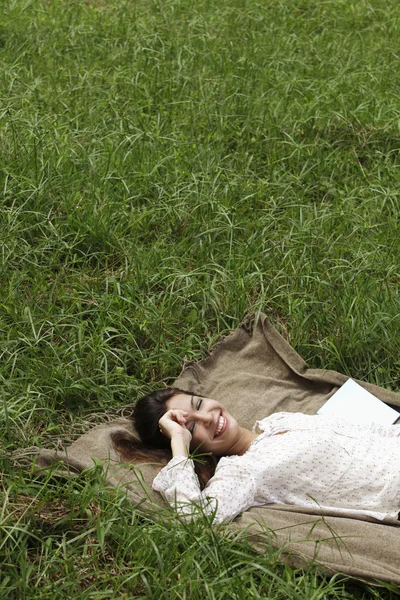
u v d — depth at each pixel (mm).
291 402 5223
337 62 9070
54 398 4945
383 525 4195
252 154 7418
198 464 4605
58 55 8758
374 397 5094
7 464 4355
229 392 5254
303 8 10852
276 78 8500
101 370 5133
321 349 5496
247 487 4312
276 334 5473
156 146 7188
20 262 5852
